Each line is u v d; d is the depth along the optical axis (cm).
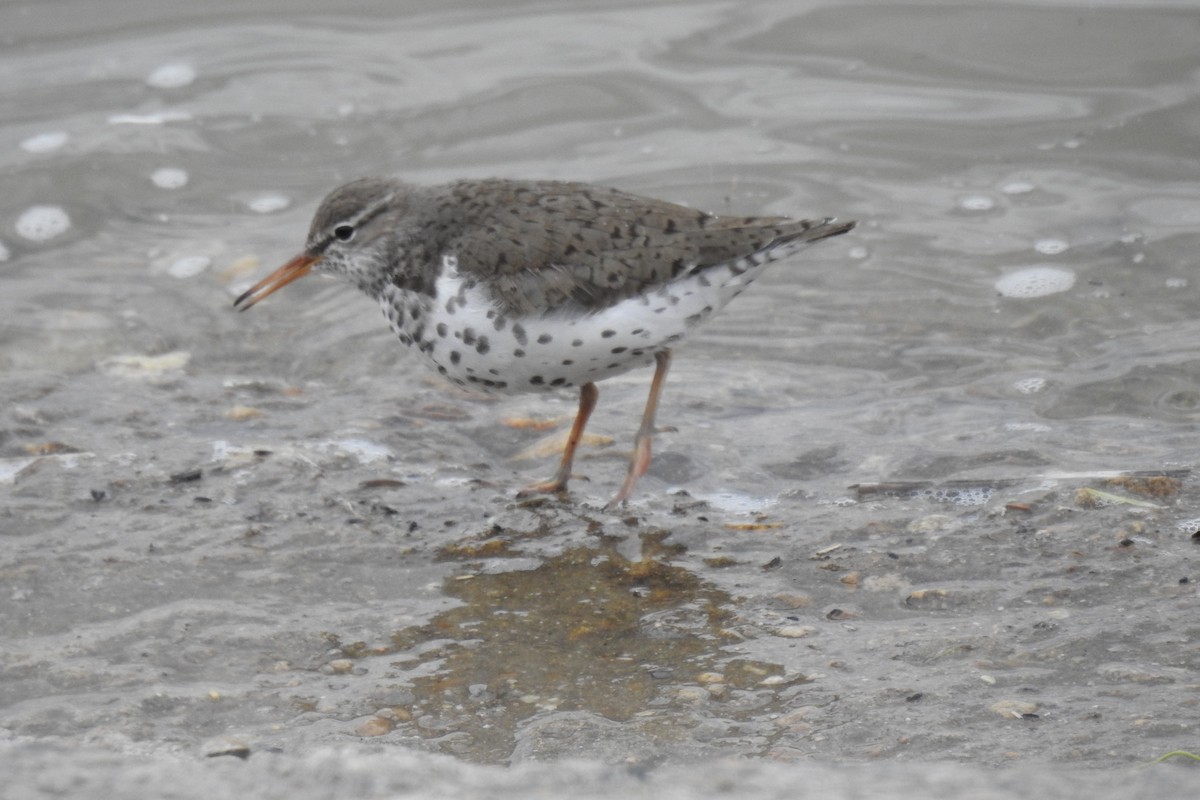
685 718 860
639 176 1758
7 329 1509
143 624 984
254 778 673
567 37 2053
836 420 1327
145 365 1459
